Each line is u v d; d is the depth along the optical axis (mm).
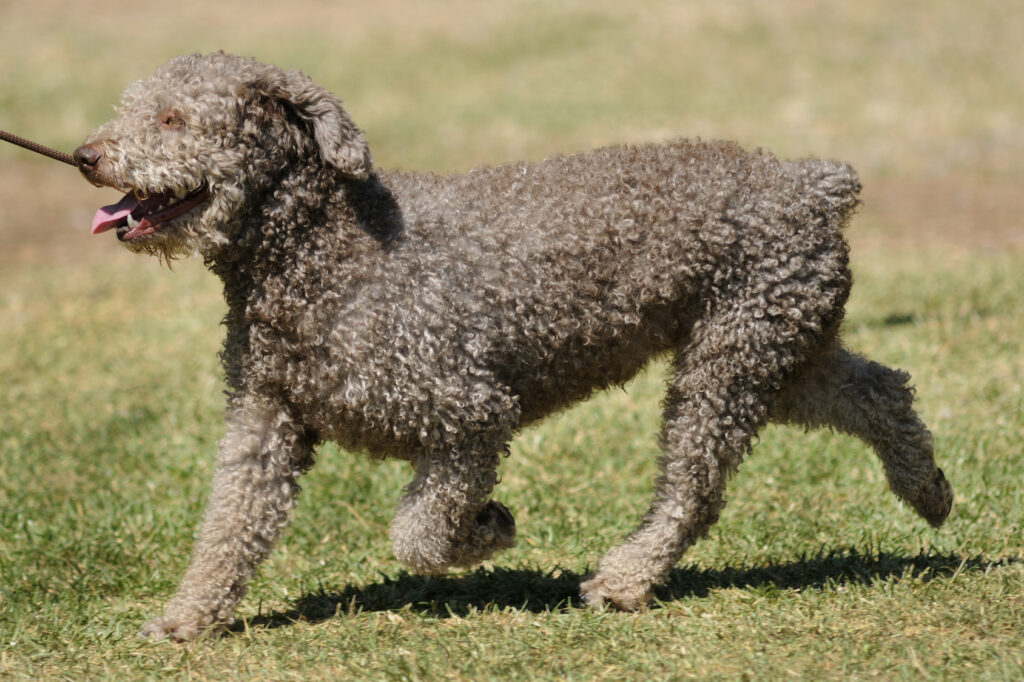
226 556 8367
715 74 36156
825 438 11930
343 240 7973
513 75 37469
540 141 31641
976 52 36812
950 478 10766
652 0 43344
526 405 8664
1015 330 15188
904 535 9719
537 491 11250
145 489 11648
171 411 13875
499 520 8703
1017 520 9773
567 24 41656
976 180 27500
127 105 8102
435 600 8938
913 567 8969
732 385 8508
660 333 8531
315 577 9570
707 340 8422
